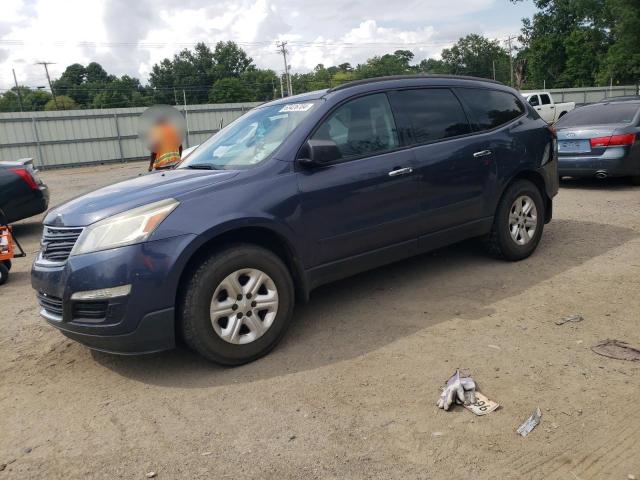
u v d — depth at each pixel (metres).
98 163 32.41
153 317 3.40
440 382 3.33
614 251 5.79
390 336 4.03
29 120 30.36
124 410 3.29
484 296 4.69
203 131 34.72
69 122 31.33
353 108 4.43
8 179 9.02
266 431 2.96
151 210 3.47
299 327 4.31
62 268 3.50
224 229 3.59
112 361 3.97
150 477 2.66
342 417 3.04
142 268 3.36
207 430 3.01
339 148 4.25
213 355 3.60
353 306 4.66
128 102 81.94
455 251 6.03
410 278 5.26
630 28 34.41
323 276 4.18
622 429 2.78
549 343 3.75
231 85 81.25
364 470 2.60
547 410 2.98
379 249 4.46
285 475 2.60
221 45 90.19
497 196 5.24
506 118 5.47
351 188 4.20
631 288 4.68
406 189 4.53
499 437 2.78
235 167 4.12
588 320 4.08
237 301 3.67
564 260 5.56
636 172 9.42
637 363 3.41
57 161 31.36
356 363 3.65
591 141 9.39
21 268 7.11
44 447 2.97
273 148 4.11
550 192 5.83
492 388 3.22
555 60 64.75
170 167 4.82
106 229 3.44
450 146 4.86
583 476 2.48
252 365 3.73
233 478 2.61
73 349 4.23
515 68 76.06
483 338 3.88
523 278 5.08
